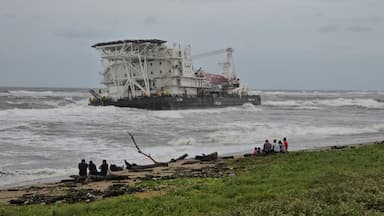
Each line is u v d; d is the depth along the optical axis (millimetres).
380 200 16125
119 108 98625
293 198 17359
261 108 134750
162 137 57781
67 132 59406
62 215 18422
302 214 14516
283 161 34125
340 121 90875
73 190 26734
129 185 27297
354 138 60688
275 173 27406
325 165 29969
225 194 20734
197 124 74938
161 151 47031
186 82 111312
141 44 103625
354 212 14695
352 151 37750
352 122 88750
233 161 38219
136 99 100312
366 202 16156
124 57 103250
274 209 15367
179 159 41531
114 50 106062
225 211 16531
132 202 20031
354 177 22141
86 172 32562
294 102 190625
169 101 100000
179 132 62938
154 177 30562
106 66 108938
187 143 53844
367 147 40781
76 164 38281
